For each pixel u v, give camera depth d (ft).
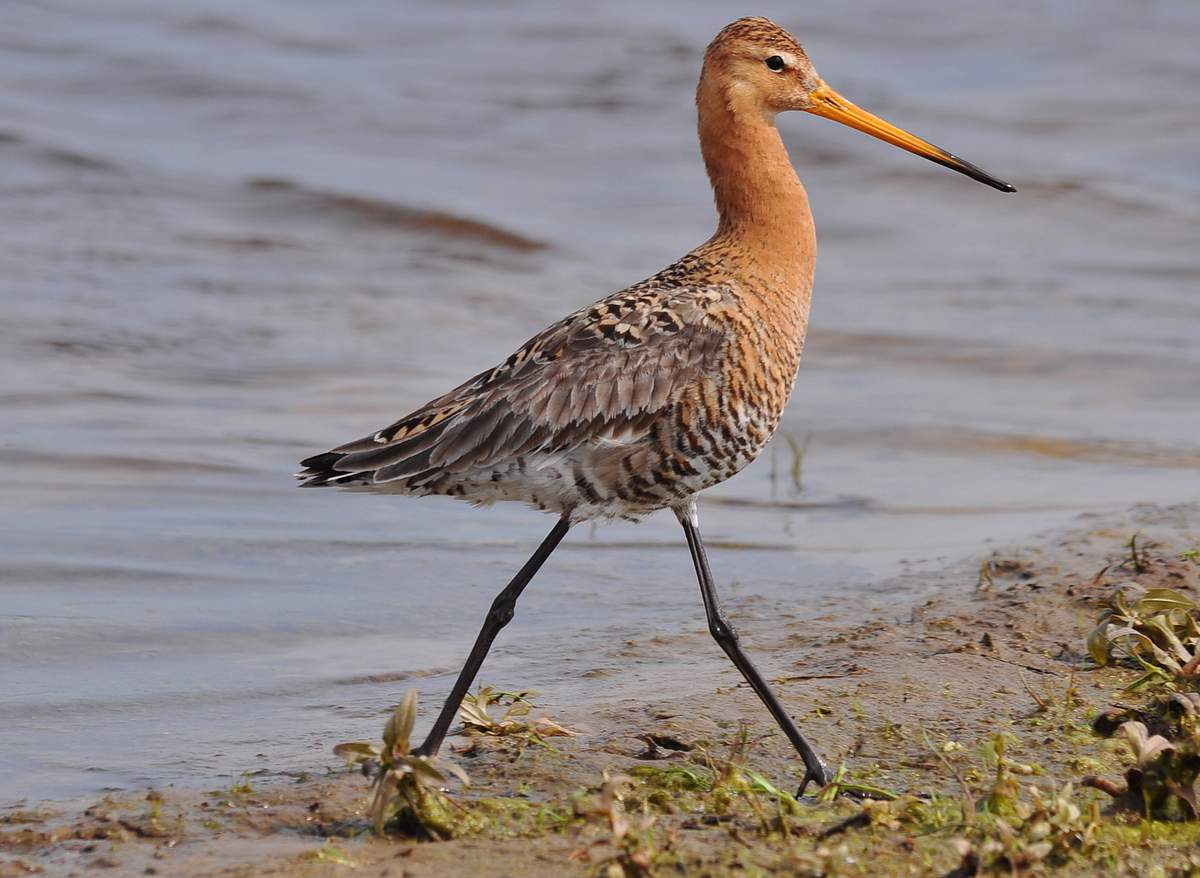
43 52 105.91
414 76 106.73
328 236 81.92
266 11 118.01
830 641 39.73
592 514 33.50
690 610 43.34
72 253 76.64
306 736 34.91
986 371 67.05
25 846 28.94
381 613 43.16
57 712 36.47
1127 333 70.79
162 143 93.15
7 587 44.14
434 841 28.25
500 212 84.79
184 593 44.34
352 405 60.90
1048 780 30.63
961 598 42.52
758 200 35.37
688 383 32.99
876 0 122.31
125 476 53.31
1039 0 121.90
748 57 36.42
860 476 55.88
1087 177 90.12
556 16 119.34
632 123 99.86
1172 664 34.35
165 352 65.87
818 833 28.27
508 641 41.14
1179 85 103.65
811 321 72.95
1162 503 50.57
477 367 65.62
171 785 32.04
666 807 29.63
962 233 85.10
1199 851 27.61
